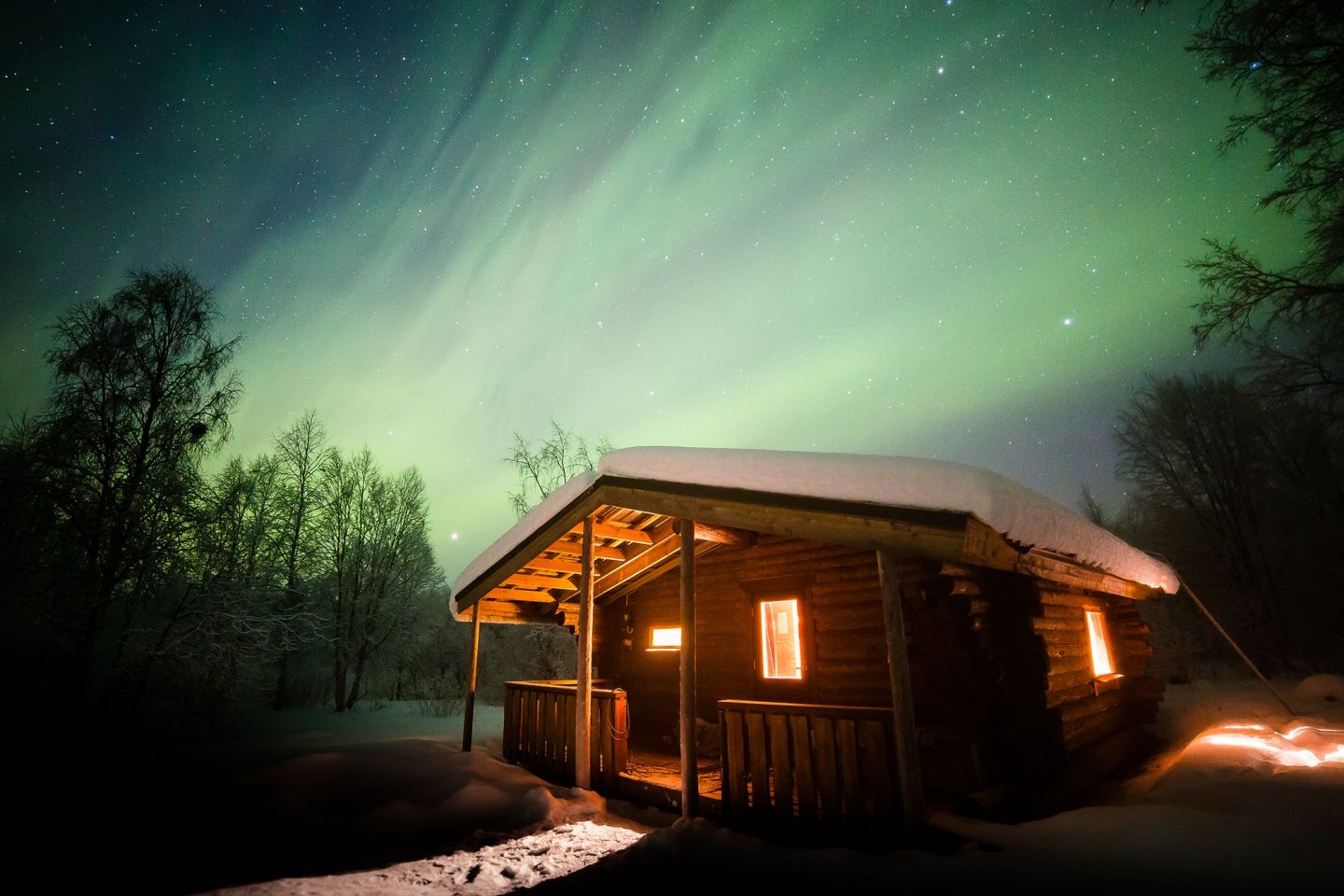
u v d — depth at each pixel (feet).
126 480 40.32
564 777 24.68
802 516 16.28
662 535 26.43
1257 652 62.39
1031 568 16.15
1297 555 64.59
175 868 16.26
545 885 13.73
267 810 20.34
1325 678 38.47
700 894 12.42
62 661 37.52
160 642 40.88
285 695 63.00
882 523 14.74
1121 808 14.15
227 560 45.75
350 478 69.72
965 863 11.94
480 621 31.27
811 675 23.71
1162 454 75.25
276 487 62.13
